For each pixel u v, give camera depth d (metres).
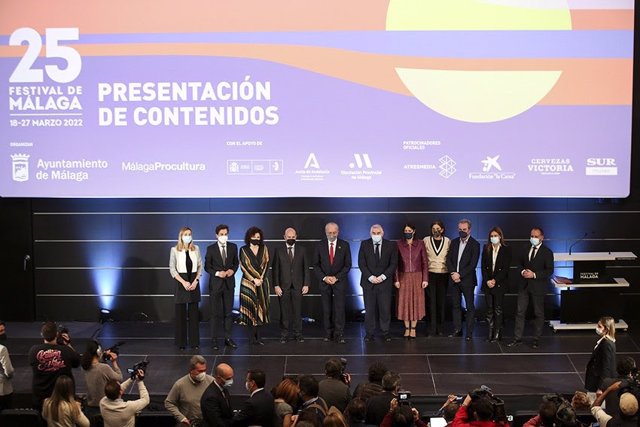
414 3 10.94
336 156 11.15
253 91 11.09
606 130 11.02
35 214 11.84
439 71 11.00
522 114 11.03
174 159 11.22
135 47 11.09
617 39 10.90
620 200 11.65
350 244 11.73
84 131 11.22
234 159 11.19
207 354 10.69
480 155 11.09
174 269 10.77
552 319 11.82
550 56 10.95
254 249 10.93
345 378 7.86
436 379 9.86
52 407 7.14
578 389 9.55
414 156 11.11
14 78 11.17
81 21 11.09
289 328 11.33
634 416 6.68
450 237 11.70
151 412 7.70
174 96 11.12
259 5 10.99
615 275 11.82
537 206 11.66
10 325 11.77
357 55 11.02
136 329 11.64
